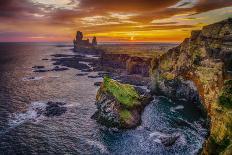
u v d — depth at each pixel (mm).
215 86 72938
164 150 57844
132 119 72812
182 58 100188
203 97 81000
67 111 87000
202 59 88812
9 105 94625
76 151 58625
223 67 74875
